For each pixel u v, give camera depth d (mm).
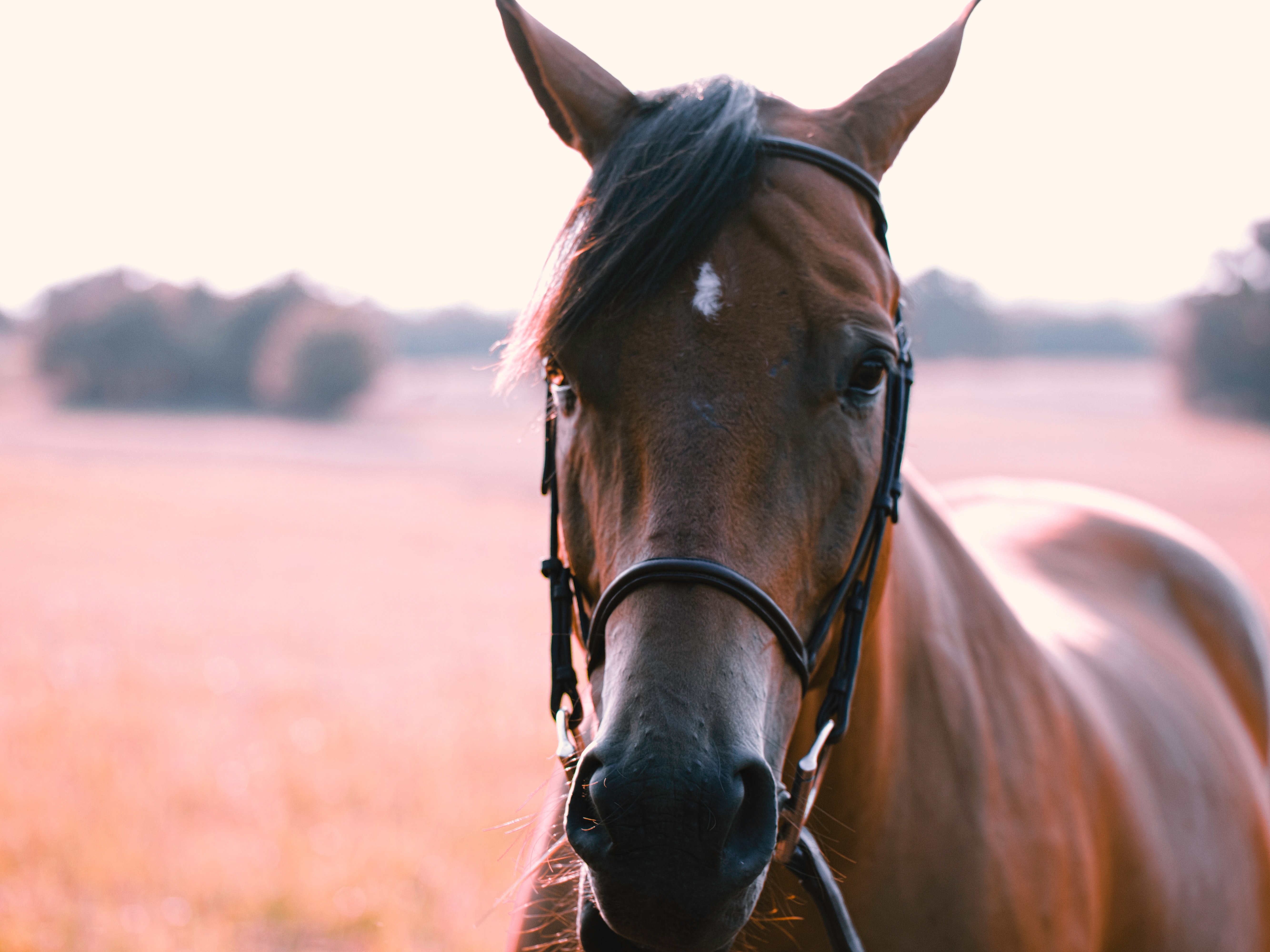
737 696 1205
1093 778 2000
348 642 11281
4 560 18031
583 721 1467
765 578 1284
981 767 1772
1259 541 17875
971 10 1702
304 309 80312
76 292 84125
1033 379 84500
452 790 6004
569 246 1410
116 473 38031
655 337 1327
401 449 53469
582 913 1326
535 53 1595
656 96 1568
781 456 1314
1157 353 84688
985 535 3072
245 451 50500
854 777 1625
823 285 1355
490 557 19594
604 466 1370
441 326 101188
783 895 1655
